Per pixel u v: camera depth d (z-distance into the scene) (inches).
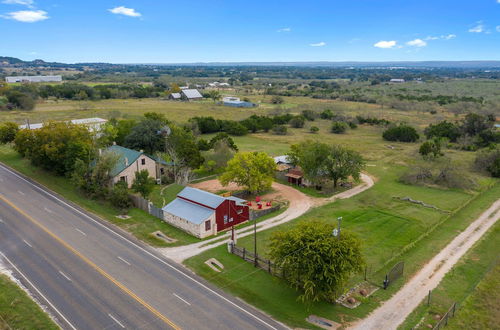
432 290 1186.6
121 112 5447.8
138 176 1918.1
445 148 3786.9
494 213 1910.7
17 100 5570.9
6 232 1557.6
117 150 2396.7
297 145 2647.6
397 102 6889.8
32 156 2445.9
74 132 2330.2
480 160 2832.2
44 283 1184.8
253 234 1621.6
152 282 1205.7
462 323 1022.4
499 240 1578.5
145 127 2822.3
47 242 1475.1
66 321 1003.3
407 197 2140.7
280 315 1045.2
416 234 1641.2
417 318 1039.6
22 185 2214.6
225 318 1027.3
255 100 7800.2
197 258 1379.2
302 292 1154.0
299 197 2158.0
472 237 1606.8
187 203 1732.3
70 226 1638.8
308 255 1048.2
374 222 1766.7
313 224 1154.7
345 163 2266.2
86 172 2090.3
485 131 3878.0
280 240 1137.4
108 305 1077.1
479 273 1305.4
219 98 7716.5
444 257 1421.0
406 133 4060.0
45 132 2314.2
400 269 1272.1
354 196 2183.8
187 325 995.3
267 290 1173.7
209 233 1603.1
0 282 1175.6
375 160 3176.7
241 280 1229.1
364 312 1064.8
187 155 2390.5
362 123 5349.4
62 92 7190.0
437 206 2009.1
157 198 2050.9
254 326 994.1
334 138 4266.7
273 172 2226.9
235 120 5078.7
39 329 966.4
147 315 1034.7
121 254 1393.9
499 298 1154.0
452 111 6151.6
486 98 7726.4
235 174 2103.8
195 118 4441.4
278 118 5108.3
